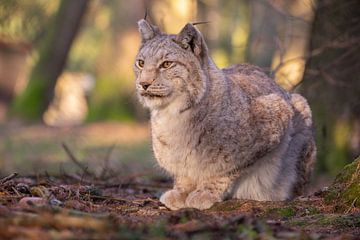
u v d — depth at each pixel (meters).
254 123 10.06
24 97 37.44
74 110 55.38
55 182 11.46
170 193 9.92
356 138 17.41
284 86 15.25
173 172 10.07
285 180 11.02
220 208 9.43
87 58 54.75
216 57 39.06
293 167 11.21
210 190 9.92
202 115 9.59
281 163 10.79
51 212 7.20
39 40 44.47
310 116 11.59
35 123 36.06
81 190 9.80
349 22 15.44
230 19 39.53
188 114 9.58
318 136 16.14
